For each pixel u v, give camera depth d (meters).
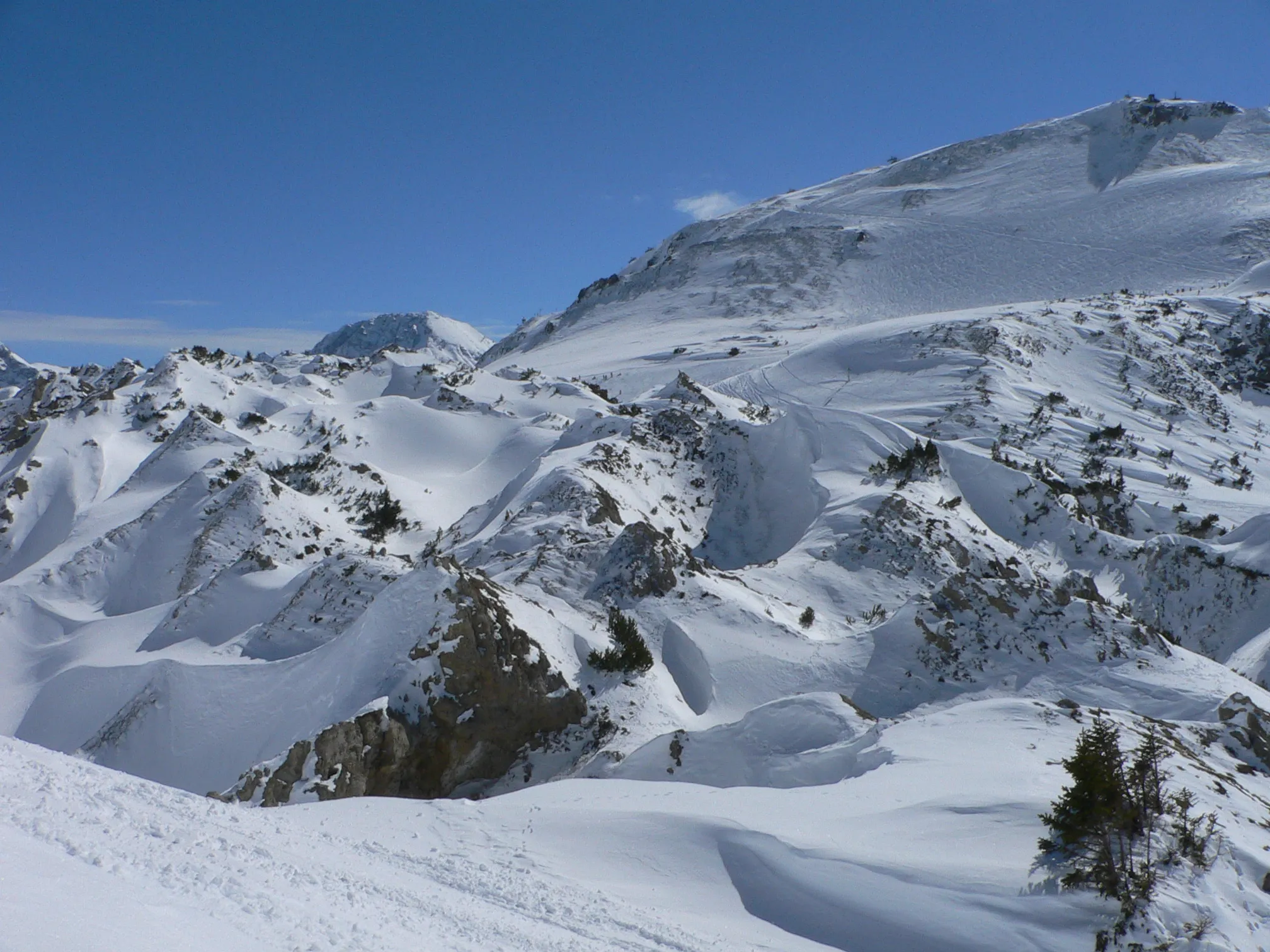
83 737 44.50
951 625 36.97
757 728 30.64
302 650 43.09
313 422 90.69
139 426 94.62
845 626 44.16
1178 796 19.84
